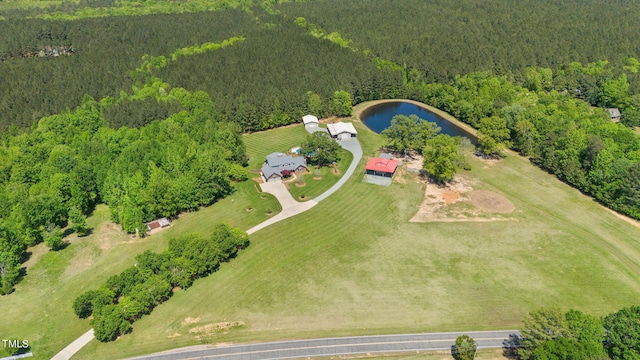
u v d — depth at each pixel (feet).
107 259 350.64
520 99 612.29
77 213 371.97
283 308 306.14
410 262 349.41
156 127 498.28
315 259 352.69
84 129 521.24
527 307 306.14
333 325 293.23
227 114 573.33
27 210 361.92
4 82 605.73
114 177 409.49
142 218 380.17
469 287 324.39
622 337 243.60
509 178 472.85
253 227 391.86
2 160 439.63
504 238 376.48
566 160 457.68
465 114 621.31
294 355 272.31
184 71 644.27
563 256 353.92
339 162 509.76
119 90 606.55
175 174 428.97
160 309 304.50
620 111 632.79
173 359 268.82
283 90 619.67
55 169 424.87
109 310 282.97
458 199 434.30
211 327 290.97
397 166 498.28
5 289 315.58
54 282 327.88
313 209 419.13
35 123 529.86
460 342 260.62
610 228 387.14
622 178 406.41
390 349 277.03
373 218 405.59
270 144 560.61
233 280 330.54
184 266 317.83
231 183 467.11
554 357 228.02
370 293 319.27
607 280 329.11
